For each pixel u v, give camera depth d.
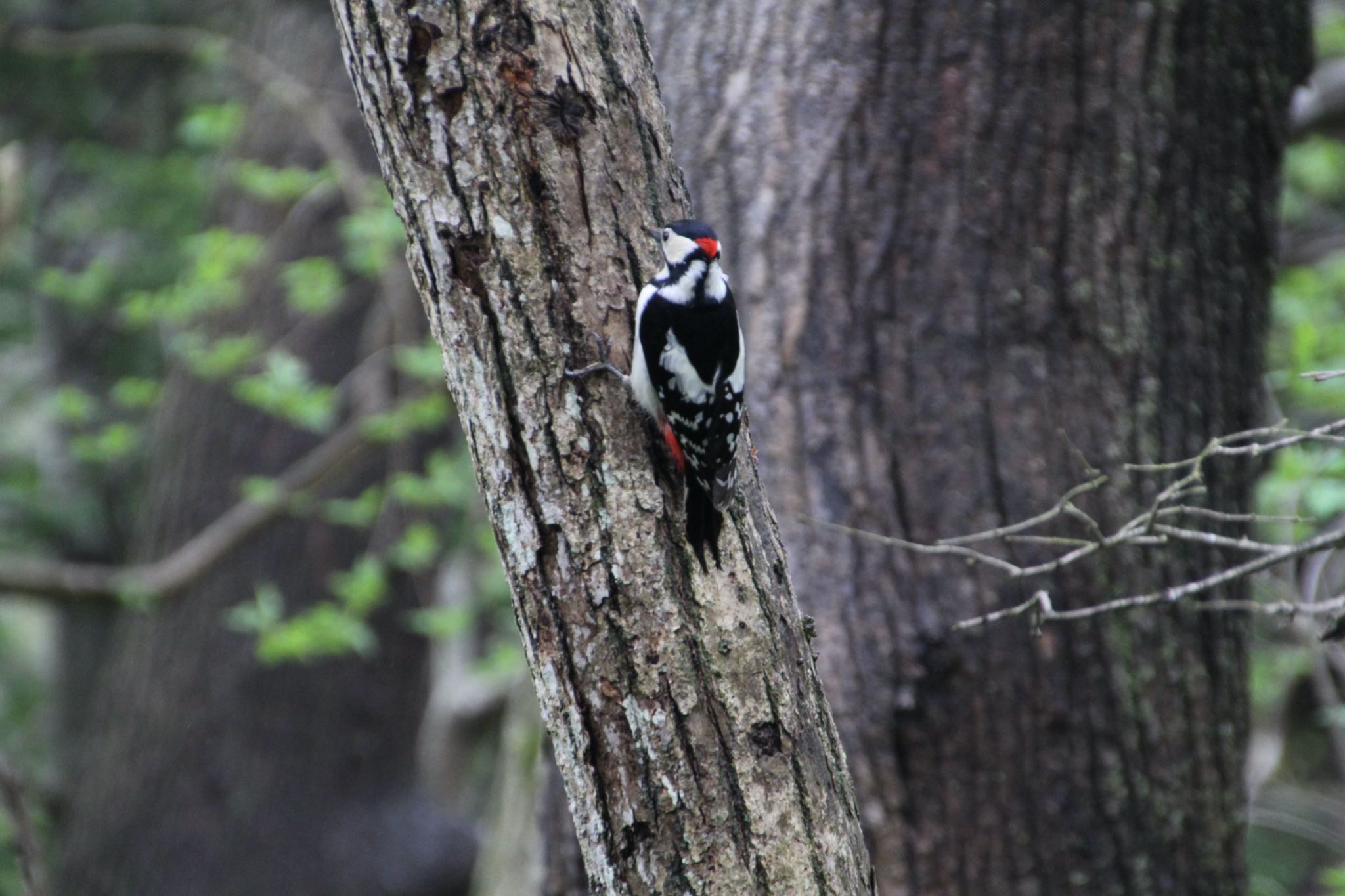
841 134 10.34
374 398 19.50
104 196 26.53
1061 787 9.66
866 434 10.03
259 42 23.41
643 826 6.18
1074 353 10.05
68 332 28.06
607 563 6.30
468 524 21.83
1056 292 10.05
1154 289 10.25
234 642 21.66
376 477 21.86
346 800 22.36
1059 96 10.11
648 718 6.18
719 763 6.14
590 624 6.30
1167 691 9.94
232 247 18.05
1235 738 10.34
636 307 6.56
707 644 6.23
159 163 25.84
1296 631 11.41
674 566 6.30
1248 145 10.70
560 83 6.41
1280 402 15.80
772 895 6.09
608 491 6.36
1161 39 10.16
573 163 6.46
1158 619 9.95
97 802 22.02
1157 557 9.97
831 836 6.28
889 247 10.18
